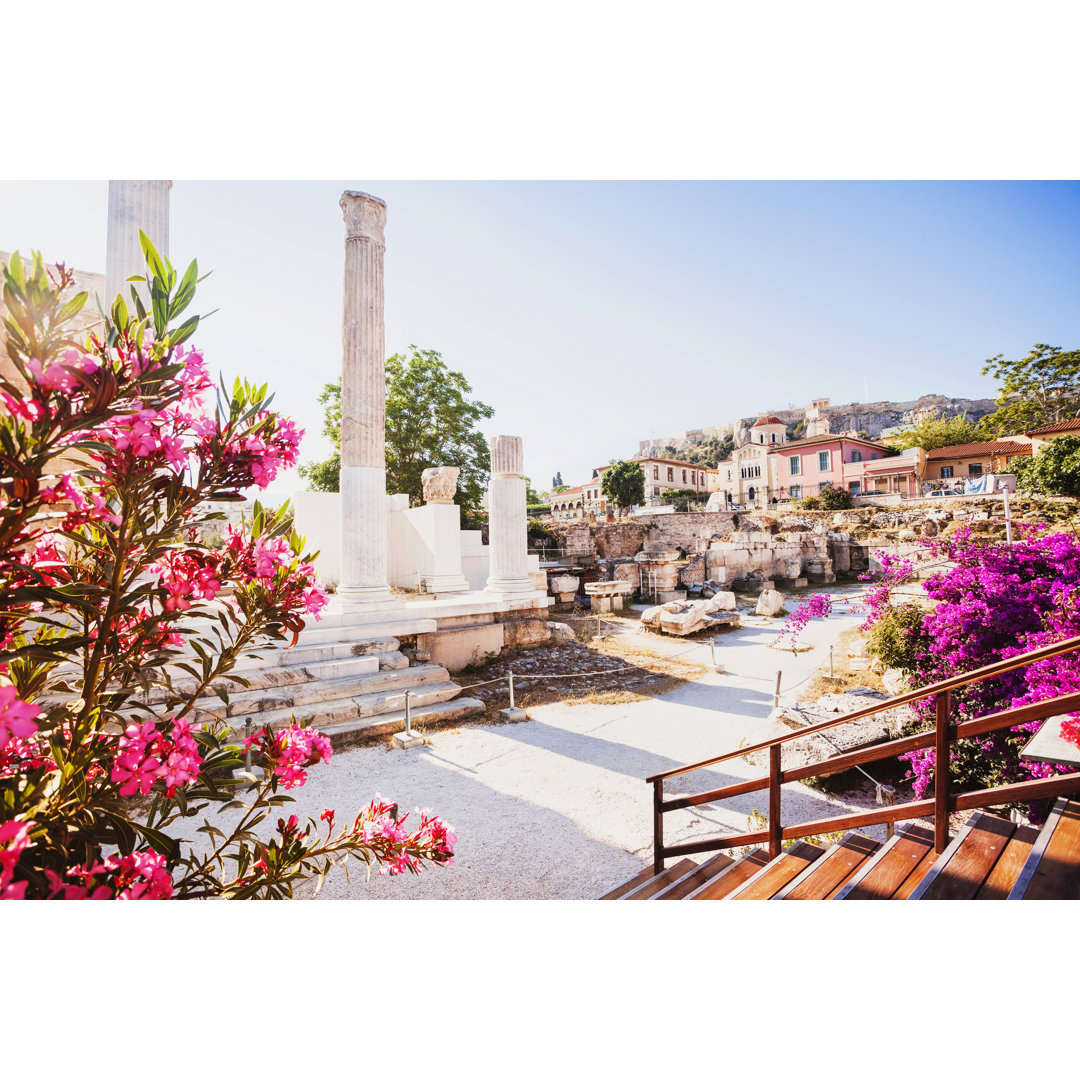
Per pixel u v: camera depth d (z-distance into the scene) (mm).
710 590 19109
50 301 1364
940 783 2604
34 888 1402
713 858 3715
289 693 6930
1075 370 33531
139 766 1650
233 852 4191
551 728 7246
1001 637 5152
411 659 9094
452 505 12203
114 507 1860
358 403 9234
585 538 25406
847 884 2740
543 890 3855
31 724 1308
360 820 2371
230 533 2084
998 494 27344
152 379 1531
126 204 7402
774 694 8742
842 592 20516
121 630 1966
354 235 9430
